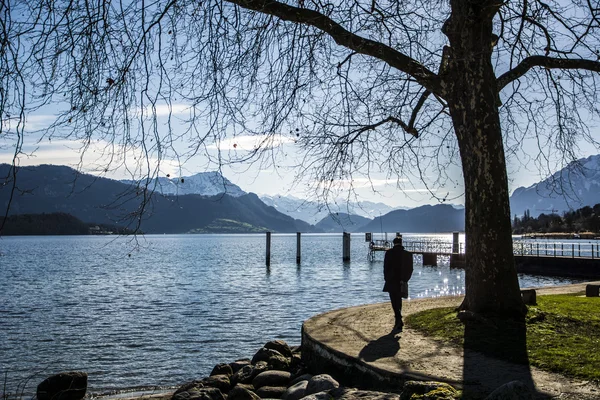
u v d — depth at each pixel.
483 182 9.80
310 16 5.49
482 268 9.80
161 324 22.30
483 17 9.20
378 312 12.06
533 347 7.87
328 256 87.00
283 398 8.08
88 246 141.12
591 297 13.83
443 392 5.41
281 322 22.62
